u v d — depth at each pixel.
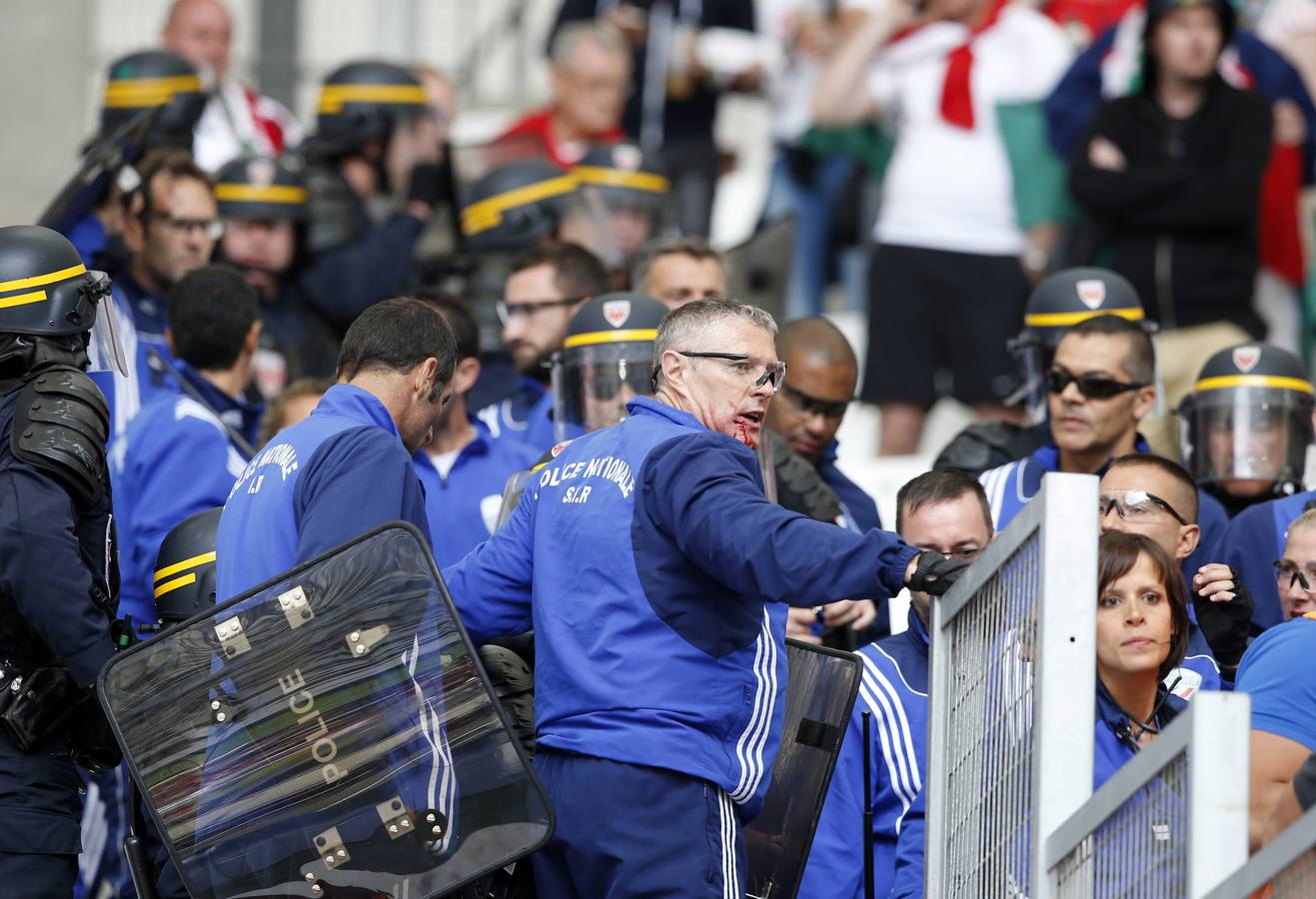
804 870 18.28
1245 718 12.64
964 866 15.62
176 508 22.06
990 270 32.84
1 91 36.56
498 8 45.94
